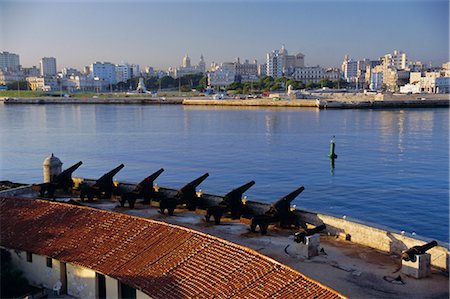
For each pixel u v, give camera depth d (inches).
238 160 4463.6
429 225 2522.1
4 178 3941.9
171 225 1382.9
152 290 1150.3
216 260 1195.3
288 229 1615.4
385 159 4402.1
